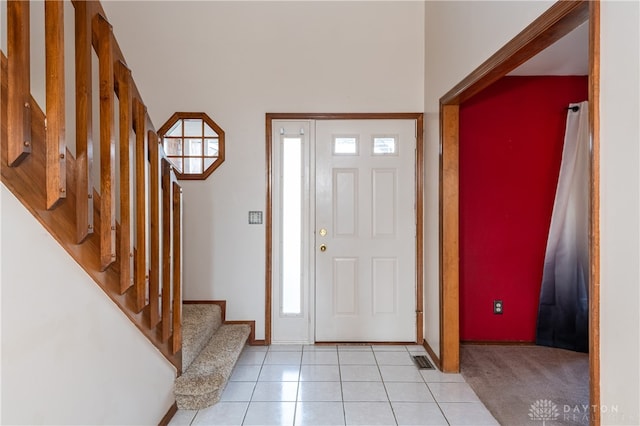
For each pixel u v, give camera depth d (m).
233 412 2.25
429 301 3.19
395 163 3.36
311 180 3.35
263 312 3.33
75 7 1.34
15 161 1.10
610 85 1.24
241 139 3.31
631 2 1.15
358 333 3.37
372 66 3.34
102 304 1.54
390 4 3.33
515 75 3.31
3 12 1.46
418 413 2.26
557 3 1.51
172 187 2.18
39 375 1.19
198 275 3.32
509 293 3.38
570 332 3.24
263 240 3.32
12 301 1.09
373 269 3.37
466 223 3.38
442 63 2.86
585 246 3.19
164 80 3.29
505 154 3.36
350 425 2.13
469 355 3.13
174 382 2.25
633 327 1.15
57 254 1.28
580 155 3.17
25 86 1.13
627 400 1.17
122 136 1.63
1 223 1.06
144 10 3.28
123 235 1.63
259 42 3.32
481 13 2.21
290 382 2.64
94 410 1.48
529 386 2.60
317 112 3.33
